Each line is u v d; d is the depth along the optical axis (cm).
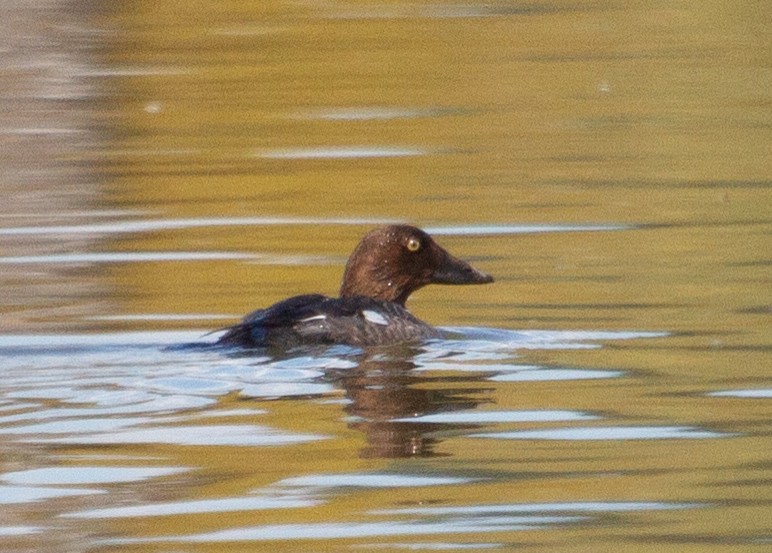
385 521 1167
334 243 2261
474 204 2488
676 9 4347
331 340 1639
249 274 2075
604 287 1972
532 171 2730
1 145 3017
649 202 2481
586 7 4388
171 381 1512
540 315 1839
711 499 1202
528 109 3266
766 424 1385
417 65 3688
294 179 2691
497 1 4512
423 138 3006
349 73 3631
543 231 2306
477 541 1130
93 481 1241
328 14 4384
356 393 1481
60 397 1461
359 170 2750
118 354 1630
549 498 1212
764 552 1104
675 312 1828
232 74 3641
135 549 1120
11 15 4453
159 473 1263
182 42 4038
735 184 2594
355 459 1291
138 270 2102
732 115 3158
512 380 1539
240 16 4394
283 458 1292
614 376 1550
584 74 3581
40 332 1758
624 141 2955
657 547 1114
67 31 4206
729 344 1675
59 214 2458
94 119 3247
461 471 1270
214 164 2817
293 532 1149
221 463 1276
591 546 1122
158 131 3119
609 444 1338
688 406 1445
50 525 1160
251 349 1620
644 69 3628
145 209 2494
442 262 1900
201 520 1170
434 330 1728
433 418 1404
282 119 3198
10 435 1355
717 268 2048
